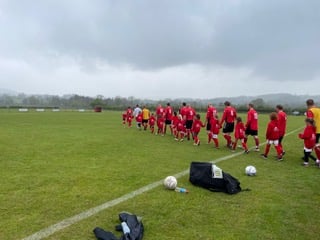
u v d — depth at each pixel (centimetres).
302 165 1157
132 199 680
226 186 752
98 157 1203
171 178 765
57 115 5200
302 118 5600
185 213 604
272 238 507
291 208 651
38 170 951
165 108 2223
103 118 4331
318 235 525
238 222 568
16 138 1802
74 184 793
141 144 1636
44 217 566
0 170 944
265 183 855
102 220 558
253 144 1775
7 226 523
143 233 509
